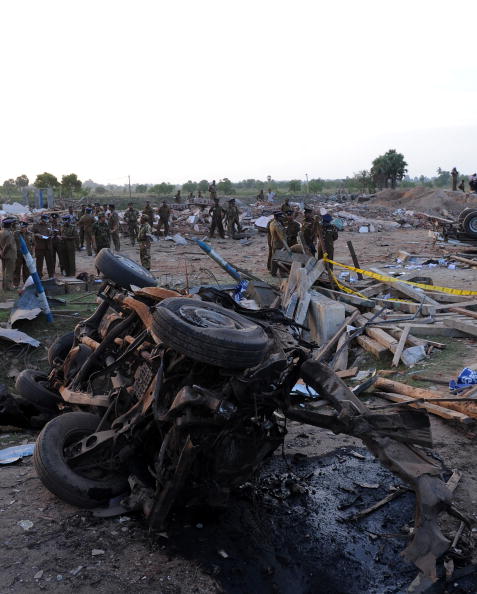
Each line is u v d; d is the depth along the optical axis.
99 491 4.98
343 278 15.04
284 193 78.25
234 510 5.09
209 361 4.02
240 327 4.37
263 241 25.94
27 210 40.56
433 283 14.73
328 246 15.27
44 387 7.27
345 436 6.66
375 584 4.12
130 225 25.89
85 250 23.80
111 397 5.44
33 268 11.04
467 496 5.06
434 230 27.44
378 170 63.34
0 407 7.32
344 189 78.25
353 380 8.44
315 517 4.98
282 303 10.96
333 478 5.65
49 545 4.49
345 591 4.05
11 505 5.09
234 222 27.31
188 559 4.37
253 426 4.50
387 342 9.03
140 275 6.15
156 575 4.16
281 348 4.86
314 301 10.64
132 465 5.18
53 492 4.95
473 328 9.20
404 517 4.95
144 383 4.97
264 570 4.25
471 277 15.70
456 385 7.23
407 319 10.42
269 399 4.46
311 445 6.41
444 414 6.52
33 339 9.84
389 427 4.35
